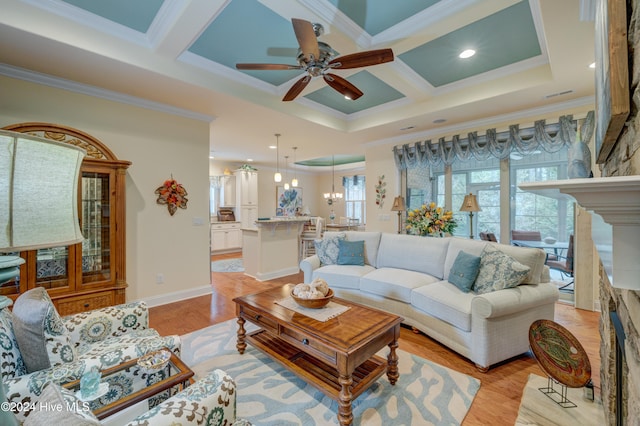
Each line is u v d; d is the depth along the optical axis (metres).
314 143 5.91
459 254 2.87
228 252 8.09
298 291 2.26
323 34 2.46
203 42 2.83
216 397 1.07
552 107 3.73
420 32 2.48
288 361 2.05
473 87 3.65
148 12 2.40
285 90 3.83
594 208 0.68
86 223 2.95
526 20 2.48
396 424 1.65
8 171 0.66
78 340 1.73
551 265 4.13
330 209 10.63
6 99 2.69
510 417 1.71
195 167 4.06
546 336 1.93
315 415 1.73
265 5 2.19
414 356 2.41
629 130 0.86
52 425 0.67
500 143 4.19
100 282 3.00
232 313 3.41
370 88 3.92
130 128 3.45
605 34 0.89
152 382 1.49
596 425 1.60
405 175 5.45
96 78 2.94
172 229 3.84
